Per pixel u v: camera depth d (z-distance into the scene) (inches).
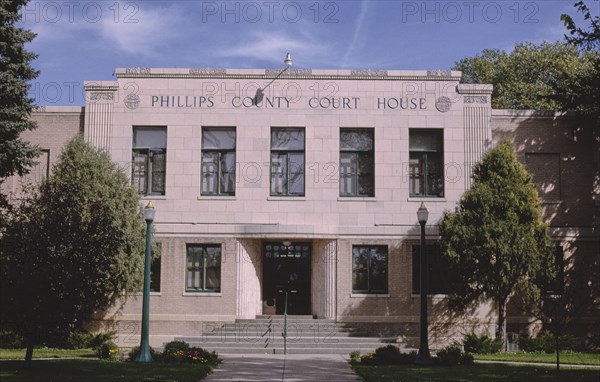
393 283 1140.5
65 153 1061.1
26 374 672.4
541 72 1733.5
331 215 1158.3
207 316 1131.3
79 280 744.3
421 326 836.0
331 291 1138.0
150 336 1127.6
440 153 1181.1
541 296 1032.2
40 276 713.0
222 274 1142.3
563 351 1047.6
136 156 1176.2
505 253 1002.1
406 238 1152.2
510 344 1050.7
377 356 832.9
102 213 884.6
